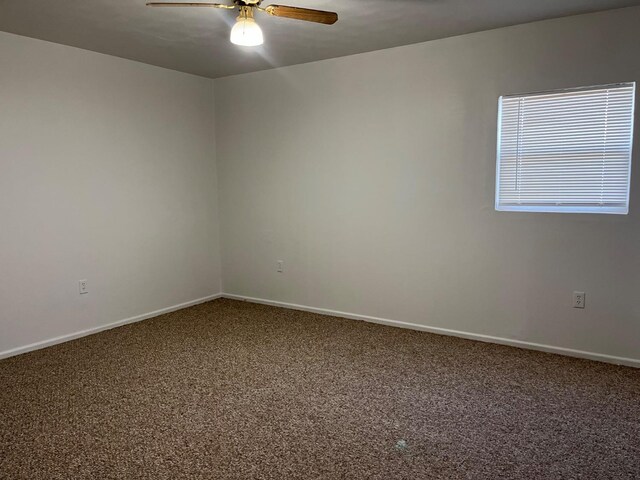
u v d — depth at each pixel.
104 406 2.71
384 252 4.19
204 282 5.16
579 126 3.31
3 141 3.40
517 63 3.42
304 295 4.75
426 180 3.90
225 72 4.78
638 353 3.23
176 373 3.19
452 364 3.31
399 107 3.95
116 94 4.13
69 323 3.89
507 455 2.22
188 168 4.88
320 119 4.40
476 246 3.74
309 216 4.60
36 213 3.62
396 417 2.58
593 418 2.55
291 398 2.81
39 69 3.58
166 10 2.95
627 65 3.08
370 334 3.99
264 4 2.88
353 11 3.02
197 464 2.15
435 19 3.21
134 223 4.37
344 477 2.06
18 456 2.22
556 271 3.45
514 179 3.58
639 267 3.17
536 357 3.43
